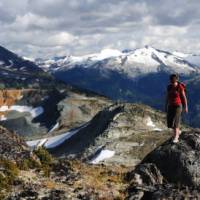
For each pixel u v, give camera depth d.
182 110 22.06
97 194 19.48
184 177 21.72
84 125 148.25
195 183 21.36
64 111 196.12
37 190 19.33
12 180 20.03
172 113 22.06
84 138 125.81
